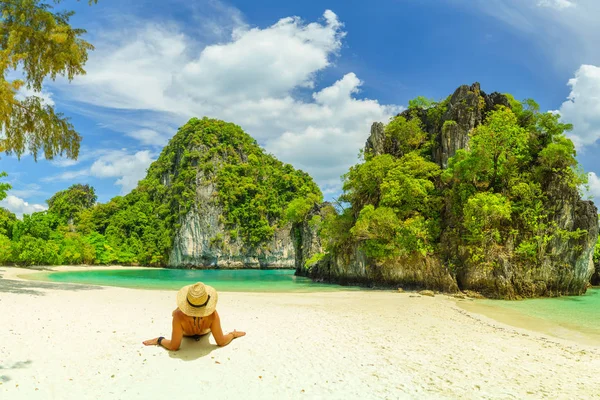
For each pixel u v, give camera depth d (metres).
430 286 32.41
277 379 7.48
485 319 18.11
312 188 125.06
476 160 32.00
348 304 21.27
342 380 7.61
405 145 42.50
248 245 105.44
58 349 8.66
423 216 34.97
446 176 33.78
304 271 60.03
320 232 45.66
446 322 16.20
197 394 6.62
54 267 67.19
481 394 7.29
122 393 6.52
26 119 21.70
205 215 103.69
